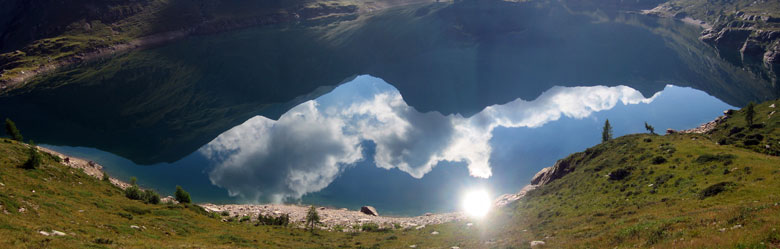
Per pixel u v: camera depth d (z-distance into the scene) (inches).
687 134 3144.7
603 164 2989.7
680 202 1768.0
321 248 2066.9
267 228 2642.7
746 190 1644.9
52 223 1402.6
